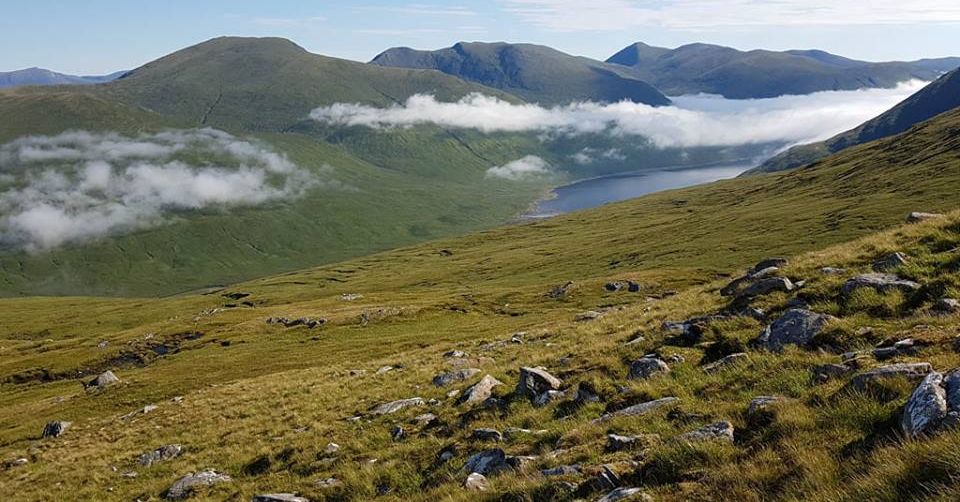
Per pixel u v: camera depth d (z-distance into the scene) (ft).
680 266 419.13
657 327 89.45
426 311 357.20
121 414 186.39
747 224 519.60
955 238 77.20
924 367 39.17
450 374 104.42
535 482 41.96
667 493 34.81
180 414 143.43
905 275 68.64
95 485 98.94
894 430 32.96
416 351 178.70
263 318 389.39
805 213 497.87
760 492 31.91
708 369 60.95
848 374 44.83
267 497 63.16
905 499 26.32
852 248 92.48
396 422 84.89
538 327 171.32
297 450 84.74
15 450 160.66
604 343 91.04
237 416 125.90
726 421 42.88
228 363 267.80
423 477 59.41
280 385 152.35
